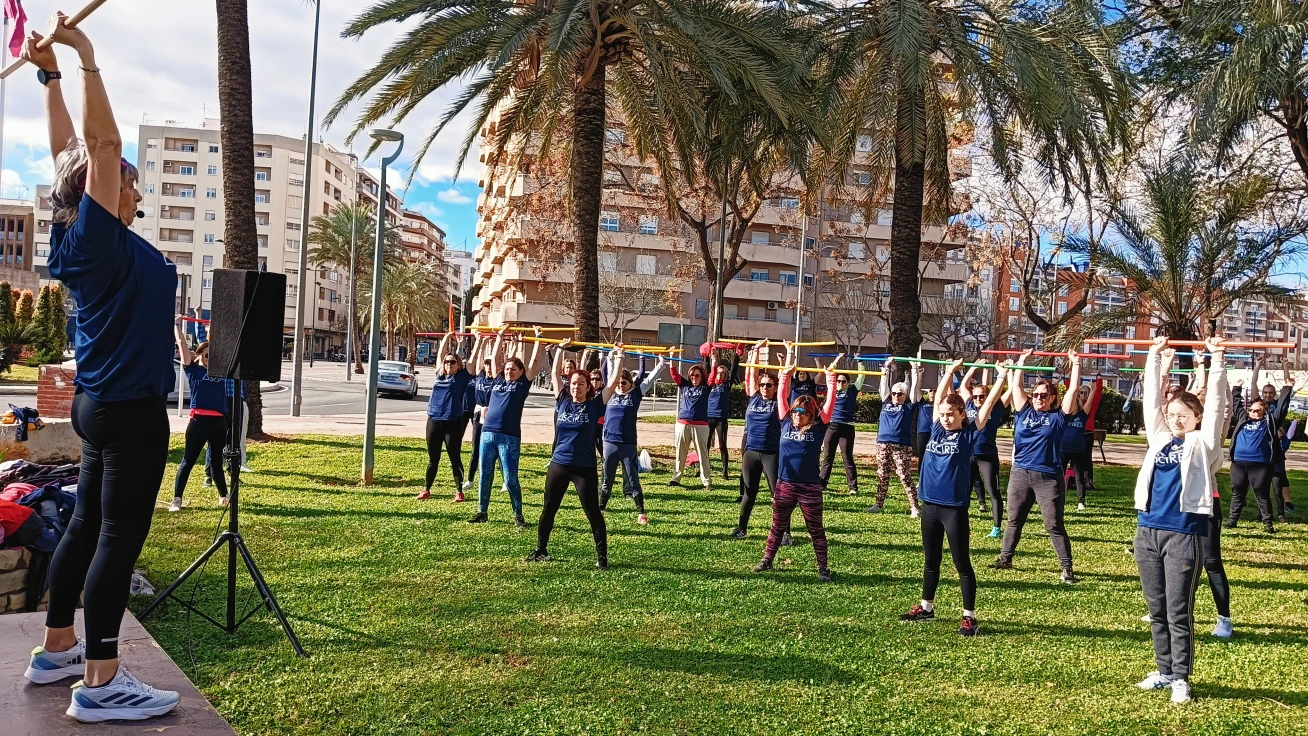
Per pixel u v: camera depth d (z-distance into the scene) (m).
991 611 6.58
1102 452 18.28
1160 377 5.32
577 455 7.35
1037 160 15.66
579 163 14.04
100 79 2.95
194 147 83.94
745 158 16.88
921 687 4.86
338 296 98.69
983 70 13.82
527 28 12.42
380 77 13.54
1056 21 14.38
